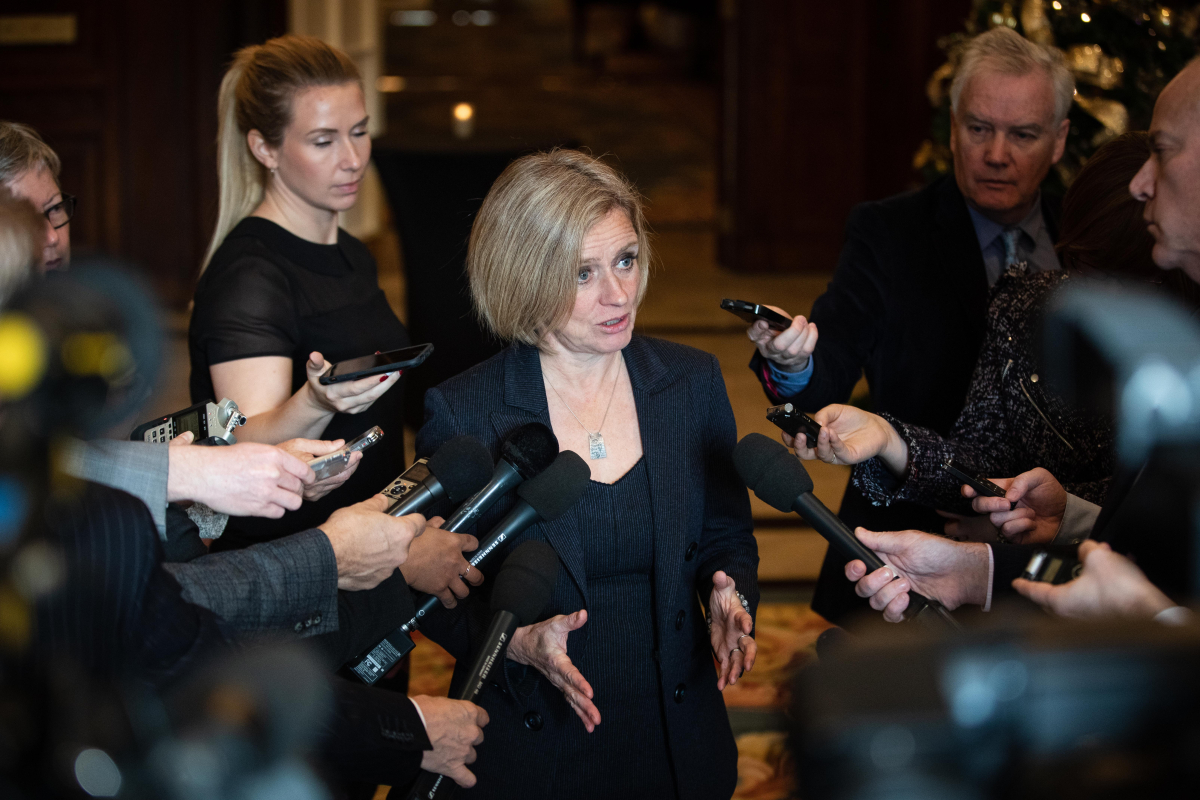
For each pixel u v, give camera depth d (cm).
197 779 76
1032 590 116
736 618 170
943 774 62
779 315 203
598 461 183
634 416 188
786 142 888
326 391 183
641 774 179
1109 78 276
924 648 66
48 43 752
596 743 177
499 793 176
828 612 241
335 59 226
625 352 193
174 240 770
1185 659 64
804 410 225
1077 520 180
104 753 82
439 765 145
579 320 175
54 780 83
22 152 183
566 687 160
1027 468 197
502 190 177
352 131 227
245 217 232
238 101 227
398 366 175
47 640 95
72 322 92
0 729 85
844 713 62
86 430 97
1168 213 141
